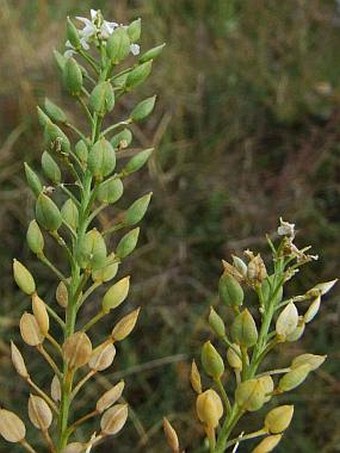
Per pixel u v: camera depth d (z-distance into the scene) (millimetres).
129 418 3152
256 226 3531
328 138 3729
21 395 3209
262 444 938
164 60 3990
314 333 3270
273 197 3609
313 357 945
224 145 3793
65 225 1002
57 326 3275
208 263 3512
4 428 997
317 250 3484
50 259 3461
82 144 1017
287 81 3957
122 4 4223
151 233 3521
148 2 4254
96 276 1001
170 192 3617
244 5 4336
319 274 3432
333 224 3555
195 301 3408
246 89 3939
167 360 3189
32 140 3764
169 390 3201
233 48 4098
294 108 3881
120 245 998
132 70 1028
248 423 2992
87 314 3318
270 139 3844
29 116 3781
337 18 4285
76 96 1009
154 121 3783
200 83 3895
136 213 1005
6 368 3227
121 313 3346
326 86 3904
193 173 3654
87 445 999
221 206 3586
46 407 1001
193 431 3117
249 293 3162
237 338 922
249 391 906
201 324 3268
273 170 3777
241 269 935
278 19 4258
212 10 4328
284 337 930
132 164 1006
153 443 3123
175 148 3738
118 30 997
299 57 4098
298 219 3551
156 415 3170
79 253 955
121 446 3123
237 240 3516
